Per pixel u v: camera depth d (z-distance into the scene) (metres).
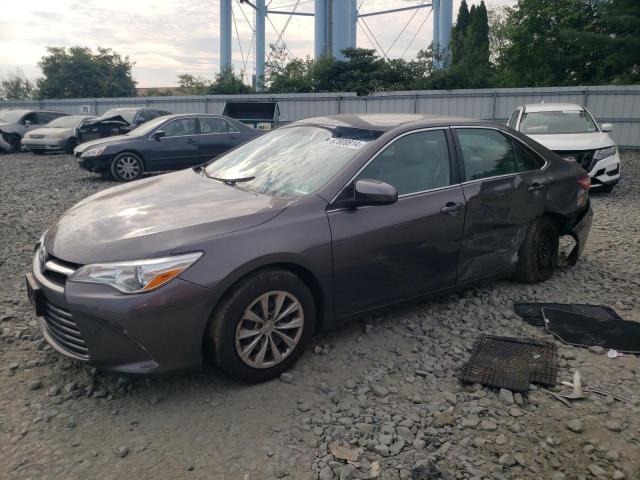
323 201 3.65
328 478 2.66
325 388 3.42
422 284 4.18
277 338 3.50
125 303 2.99
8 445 2.89
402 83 32.62
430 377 3.58
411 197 4.05
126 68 48.59
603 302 4.86
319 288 3.63
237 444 2.91
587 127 10.83
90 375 3.56
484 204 4.48
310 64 34.75
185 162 12.97
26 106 29.52
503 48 32.84
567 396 3.34
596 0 28.28
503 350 3.90
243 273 3.24
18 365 3.67
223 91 36.06
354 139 4.13
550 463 2.78
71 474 2.68
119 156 12.18
